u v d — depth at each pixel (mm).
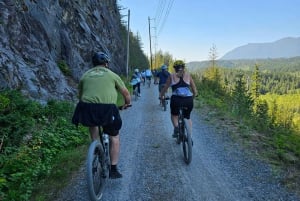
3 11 11078
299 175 6047
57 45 15945
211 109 15320
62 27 17609
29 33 12562
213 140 8828
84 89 4980
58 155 7008
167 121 11922
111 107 4898
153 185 5695
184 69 7387
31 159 6367
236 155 7355
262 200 5090
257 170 6348
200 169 6488
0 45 10000
